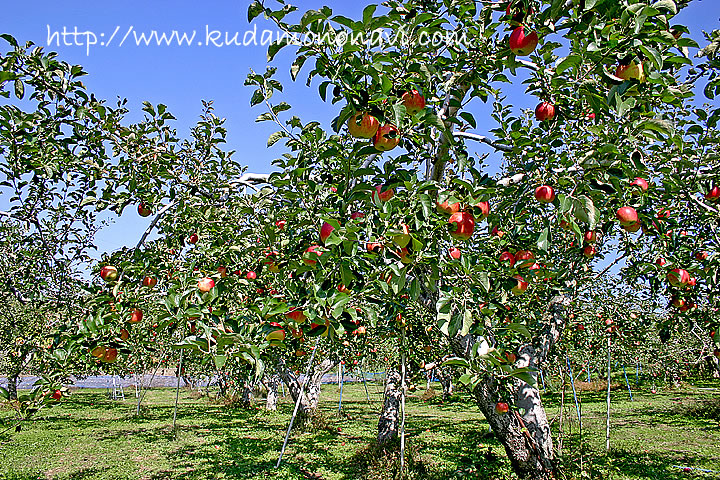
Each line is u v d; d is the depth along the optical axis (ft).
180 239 11.69
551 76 7.35
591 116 9.10
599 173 6.21
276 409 55.47
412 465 23.56
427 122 6.14
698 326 12.70
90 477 24.77
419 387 74.69
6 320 19.31
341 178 8.74
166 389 98.78
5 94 9.89
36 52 10.09
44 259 14.99
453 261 6.77
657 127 6.12
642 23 5.32
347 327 7.57
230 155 12.85
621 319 22.30
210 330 7.08
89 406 60.49
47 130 10.70
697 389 63.52
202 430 39.45
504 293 9.37
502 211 10.06
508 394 14.05
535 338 17.30
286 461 27.68
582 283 17.12
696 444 28.73
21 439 35.27
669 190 9.91
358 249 6.81
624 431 33.47
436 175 10.54
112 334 9.53
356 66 5.53
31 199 13.47
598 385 68.39
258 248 10.22
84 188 13.60
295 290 8.05
